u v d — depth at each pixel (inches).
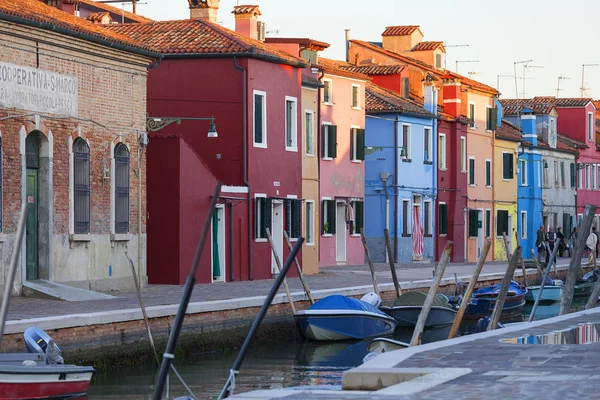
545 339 856.9
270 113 2201.0
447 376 615.5
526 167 4020.7
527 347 783.1
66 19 1620.3
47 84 1513.3
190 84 2130.9
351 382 631.2
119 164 1707.7
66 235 1562.5
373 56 3538.4
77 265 1589.6
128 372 1232.2
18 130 1454.2
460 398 545.3
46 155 1520.7
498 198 3759.8
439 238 3324.3
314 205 2522.1
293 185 2299.5
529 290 2383.1
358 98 2883.9
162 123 2001.7
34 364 988.6
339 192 2790.4
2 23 1405.0
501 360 702.5
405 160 3085.6
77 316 1179.9
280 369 1296.8
